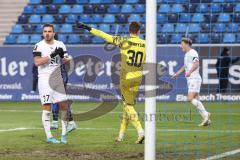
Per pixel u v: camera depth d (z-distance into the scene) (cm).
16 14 7662
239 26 6888
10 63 6081
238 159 2470
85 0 7638
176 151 2712
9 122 4138
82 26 2934
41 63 2961
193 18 7038
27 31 7406
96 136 3297
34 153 2639
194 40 6781
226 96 5612
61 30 7300
